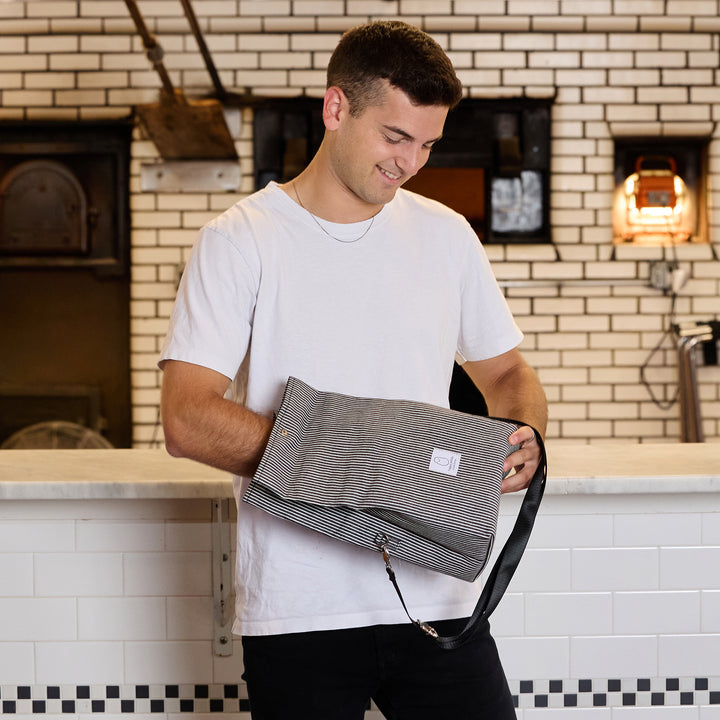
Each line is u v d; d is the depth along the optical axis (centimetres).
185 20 509
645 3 514
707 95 520
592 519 222
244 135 517
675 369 528
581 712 225
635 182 521
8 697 224
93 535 221
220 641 222
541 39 516
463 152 518
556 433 531
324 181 158
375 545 144
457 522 140
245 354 162
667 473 217
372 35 149
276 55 512
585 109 520
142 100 514
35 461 234
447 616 160
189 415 147
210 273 155
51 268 526
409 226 165
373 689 161
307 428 148
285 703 157
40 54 514
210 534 221
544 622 223
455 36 516
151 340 523
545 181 527
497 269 524
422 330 162
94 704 224
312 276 158
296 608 154
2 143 520
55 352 533
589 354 528
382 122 147
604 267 525
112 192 523
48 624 223
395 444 146
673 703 225
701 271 524
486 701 161
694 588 223
